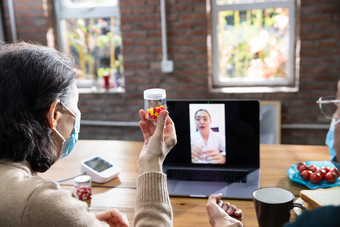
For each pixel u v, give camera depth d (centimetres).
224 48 341
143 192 93
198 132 152
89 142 203
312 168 142
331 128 163
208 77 332
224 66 346
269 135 323
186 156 154
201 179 144
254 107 147
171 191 137
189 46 328
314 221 57
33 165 91
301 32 309
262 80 340
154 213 89
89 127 365
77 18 360
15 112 84
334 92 314
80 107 360
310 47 310
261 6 325
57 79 91
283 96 321
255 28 332
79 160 175
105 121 359
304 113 321
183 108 151
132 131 358
